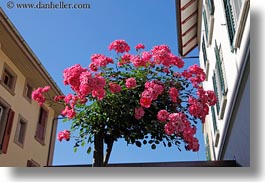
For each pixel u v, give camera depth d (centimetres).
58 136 461
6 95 1363
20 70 1467
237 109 645
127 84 442
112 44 503
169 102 464
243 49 552
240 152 633
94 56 489
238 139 650
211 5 883
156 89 438
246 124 570
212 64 950
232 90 662
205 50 1091
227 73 715
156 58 485
